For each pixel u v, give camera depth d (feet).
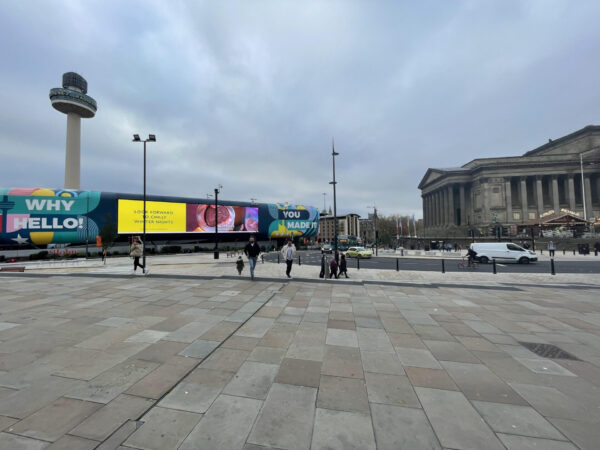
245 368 12.64
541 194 225.15
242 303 25.07
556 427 8.77
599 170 216.54
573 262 80.79
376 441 8.08
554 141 245.65
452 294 30.30
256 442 7.97
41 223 115.96
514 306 25.14
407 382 11.60
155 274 42.57
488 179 237.66
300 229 203.21
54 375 11.66
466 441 8.10
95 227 126.52
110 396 10.11
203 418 8.98
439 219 288.51
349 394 10.60
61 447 7.55
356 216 424.46
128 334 16.85
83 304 24.43
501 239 157.69
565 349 15.38
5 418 8.75
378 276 49.29
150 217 142.10
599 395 10.74
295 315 21.77
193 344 15.34
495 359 14.03
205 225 160.04
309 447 7.80
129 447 7.64
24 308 22.98
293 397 10.31
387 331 18.21
